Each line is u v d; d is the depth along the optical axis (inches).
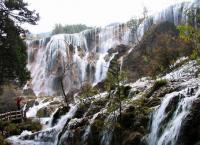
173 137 475.2
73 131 695.7
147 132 558.9
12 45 1066.1
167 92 649.6
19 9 1083.3
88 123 679.7
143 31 1750.7
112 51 1731.1
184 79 730.2
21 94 1609.3
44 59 1935.3
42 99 1450.5
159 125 531.8
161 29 1478.8
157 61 1059.9
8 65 1082.7
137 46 1486.2
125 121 600.1
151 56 1144.8
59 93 1756.9
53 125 974.4
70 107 978.7
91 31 1962.4
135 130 571.5
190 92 543.2
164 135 500.7
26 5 1093.8
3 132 932.0
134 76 1231.5
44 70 1899.6
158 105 596.1
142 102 644.7
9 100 1409.9
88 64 1779.0
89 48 1932.8
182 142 454.9
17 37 1101.1
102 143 617.3
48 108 1174.3
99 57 1807.3
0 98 1405.0
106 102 808.3
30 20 1115.9
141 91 762.2
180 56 1053.2
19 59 1088.8
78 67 1819.6
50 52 1910.7
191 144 446.9
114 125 596.1
